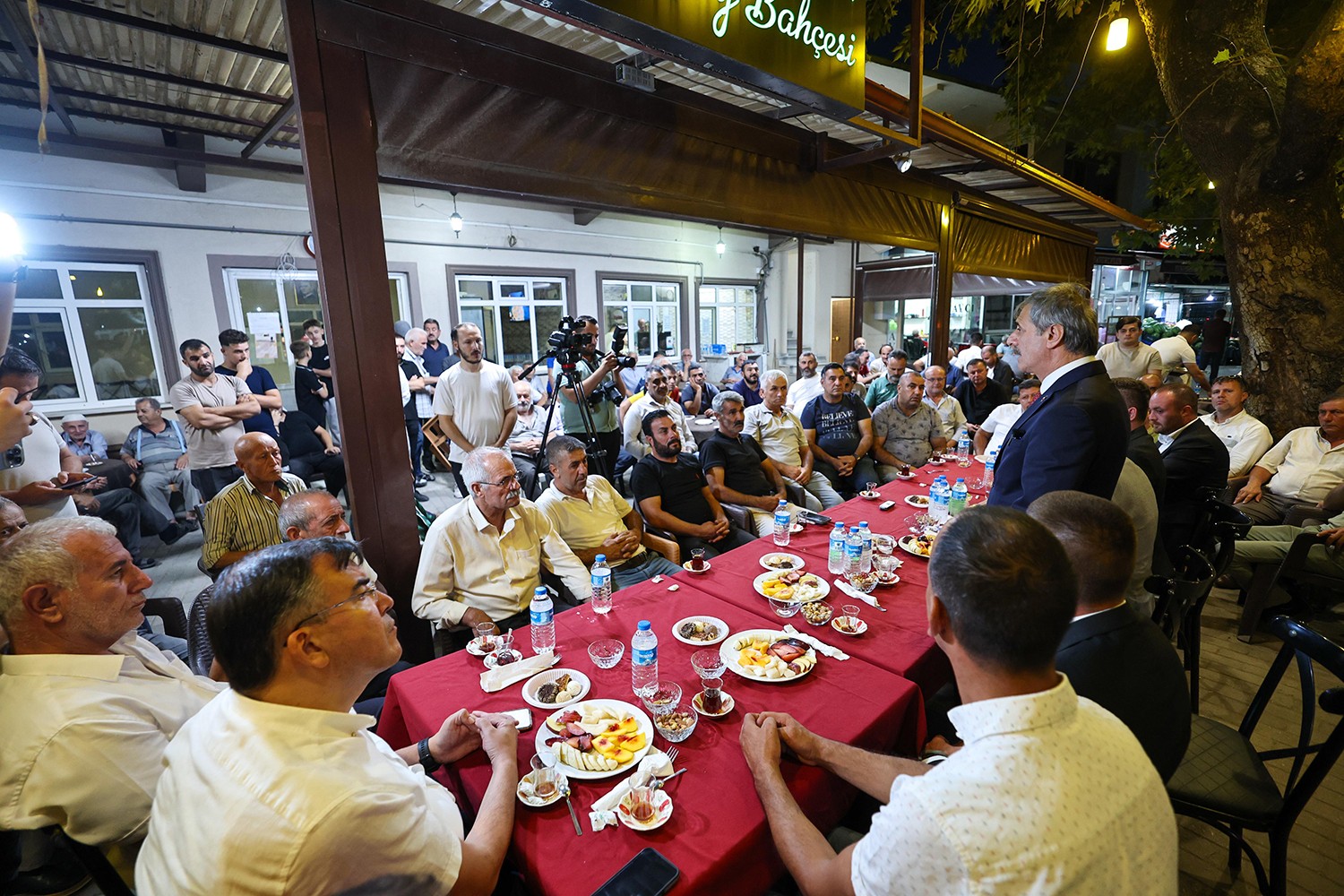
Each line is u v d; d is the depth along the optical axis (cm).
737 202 335
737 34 231
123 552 122
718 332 1031
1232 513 247
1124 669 112
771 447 421
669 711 139
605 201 276
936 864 68
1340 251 380
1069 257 727
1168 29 423
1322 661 145
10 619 113
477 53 226
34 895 115
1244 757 158
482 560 226
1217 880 169
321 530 203
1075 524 116
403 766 111
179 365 543
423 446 606
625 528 298
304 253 595
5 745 104
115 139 472
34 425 257
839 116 288
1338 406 324
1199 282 1464
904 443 448
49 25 295
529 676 160
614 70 266
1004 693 78
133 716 117
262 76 369
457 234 708
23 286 478
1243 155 403
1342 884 167
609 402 492
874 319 1166
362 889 81
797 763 126
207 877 77
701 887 99
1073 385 190
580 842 107
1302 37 543
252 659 85
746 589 213
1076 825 68
